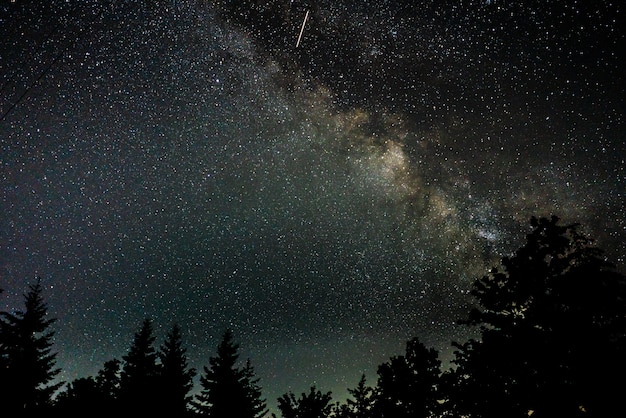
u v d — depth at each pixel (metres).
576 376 5.46
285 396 10.77
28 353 13.20
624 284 5.80
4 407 12.13
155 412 13.95
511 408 5.82
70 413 12.22
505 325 6.42
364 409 9.30
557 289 6.11
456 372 6.85
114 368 15.14
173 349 16.12
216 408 13.80
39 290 14.53
